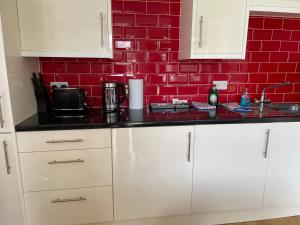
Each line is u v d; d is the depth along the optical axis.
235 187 1.70
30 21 1.47
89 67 1.89
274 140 1.66
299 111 1.98
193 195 1.66
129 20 1.85
